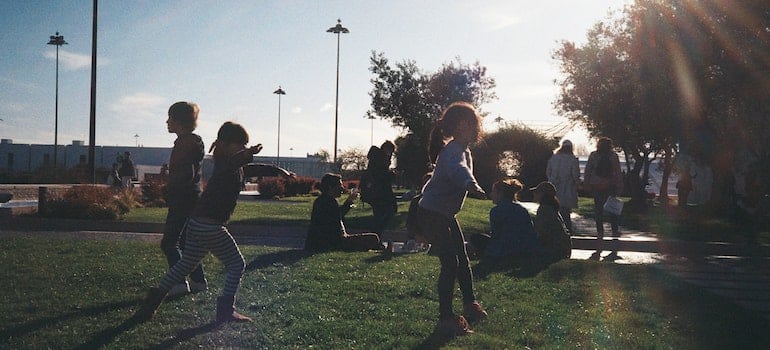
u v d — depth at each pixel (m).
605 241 13.60
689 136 23.45
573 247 13.62
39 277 7.35
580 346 5.24
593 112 34.03
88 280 7.20
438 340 5.20
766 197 22.39
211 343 4.98
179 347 4.86
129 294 6.53
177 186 6.49
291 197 32.47
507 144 42.84
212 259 8.64
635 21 23.81
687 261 11.98
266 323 5.54
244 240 13.62
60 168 36.59
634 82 24.67
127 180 29.55
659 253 13.32
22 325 5.34
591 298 7.04
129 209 18.55
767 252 13.39
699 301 7.12
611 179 13.62
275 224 15.48
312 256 9.30
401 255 9.72
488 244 9.93
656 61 22.27
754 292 8.49
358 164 59.12
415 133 37.62
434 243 5.67
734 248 13.41
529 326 5.79
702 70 20.98
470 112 5.60
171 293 6.50
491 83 39.31
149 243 10.57
